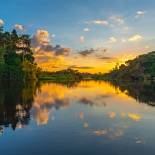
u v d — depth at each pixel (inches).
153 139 665.6
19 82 4375.0
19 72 4571.9
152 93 2266.2
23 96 1856.5
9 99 1643.7
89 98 1771.7
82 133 730.2
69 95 2017.7
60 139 668.7
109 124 858.1
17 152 573.3
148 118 971.3
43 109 1210.6
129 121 910.4
